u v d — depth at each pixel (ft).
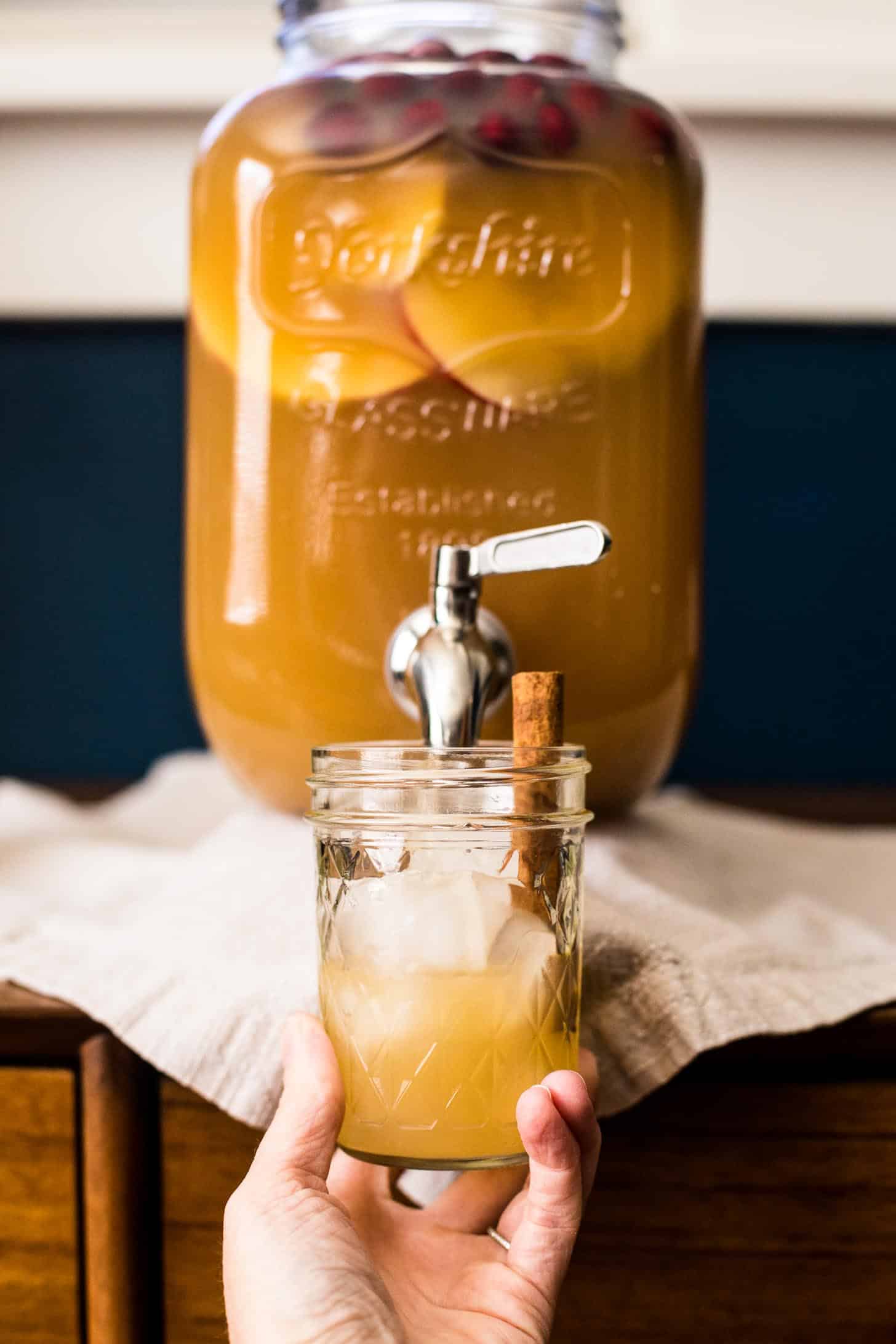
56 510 3.08
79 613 3.10
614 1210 1.69
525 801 1.46
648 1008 1.65
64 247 2.94
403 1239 1.62
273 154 1.82
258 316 1.84
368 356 1.81
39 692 3.12
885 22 2.91
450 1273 1.58
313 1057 1.50
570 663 1.88
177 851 2.30
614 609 1.89
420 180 1.79
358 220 1.80
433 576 1.64
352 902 1.49
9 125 2.91
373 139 1.79
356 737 1.88
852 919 1.93
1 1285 1.71
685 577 1.96
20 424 3.05
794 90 2.85
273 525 1.87
